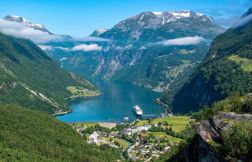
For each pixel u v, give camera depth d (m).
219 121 126.19
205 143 125.12
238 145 115.50
